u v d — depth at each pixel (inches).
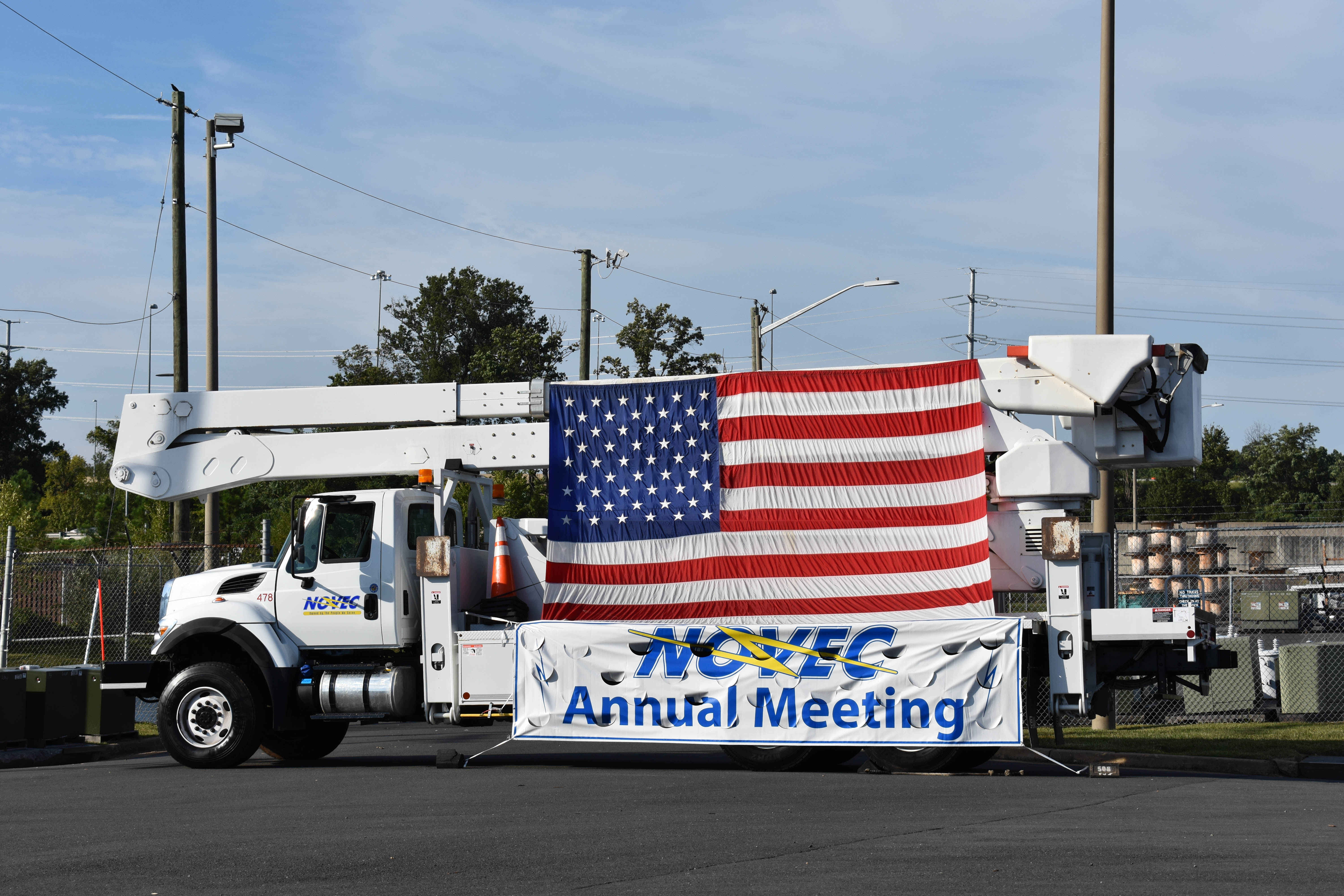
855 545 466.0
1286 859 287.0
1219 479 3969.0
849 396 476.1
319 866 289.4
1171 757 503.2
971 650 444.5
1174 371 473.4
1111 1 639.8
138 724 738.8
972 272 2384.4
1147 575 815.7
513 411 515.8
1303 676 658.8
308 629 513.7
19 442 3270.2
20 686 590.6
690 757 544.1
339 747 625.6
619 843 314.3
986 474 470.9
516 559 522.3
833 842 312.5
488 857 297.1
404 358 2738.7
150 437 548.4
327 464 534.3
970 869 277.0
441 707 493.4
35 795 432.8
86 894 262.8
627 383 493.7
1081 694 444.5
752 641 460.4
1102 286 639.1
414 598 518.0
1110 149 639.1
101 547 1365.7
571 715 471.8
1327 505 3599.9
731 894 254.5
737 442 480.7
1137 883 260.5
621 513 483.5
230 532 1277.1
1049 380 470.9
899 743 446.3
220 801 404.5
